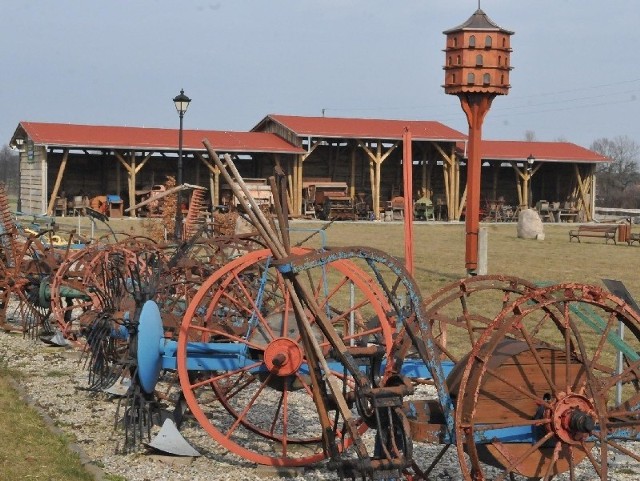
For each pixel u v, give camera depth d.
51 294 13.01
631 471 7.79
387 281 18.23
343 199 45.53
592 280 21.97
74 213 41.66
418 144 47.28
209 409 9.79
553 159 48.62
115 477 7.40
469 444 6.14
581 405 6.29
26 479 7.03
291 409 9.90
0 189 15.53
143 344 7.88
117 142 40.59
